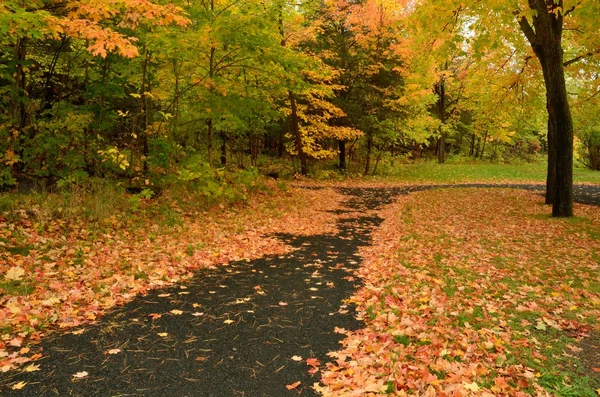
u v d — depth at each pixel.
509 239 9.05
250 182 12.91
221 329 4.34
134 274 5.88
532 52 14.56
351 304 5.17
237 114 12.87
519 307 4.96
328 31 23.38
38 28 6.07
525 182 25.19
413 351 3.81
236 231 9.23
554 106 11.42
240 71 13.01
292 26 20.70
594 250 7.99
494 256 7.57
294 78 12.78
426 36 10.83
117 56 9.97
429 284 5.86
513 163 40.56
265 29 11.02
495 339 4.02
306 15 21.88
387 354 3.68
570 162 11.49
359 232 10.17
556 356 3.78
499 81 16.02
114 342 3.94
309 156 25.89
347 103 23.56
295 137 23.91
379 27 23.28
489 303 5.13
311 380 3.38
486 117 17.23
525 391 3.18
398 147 37.84
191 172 10.95
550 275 6.45
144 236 7.85
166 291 5.45
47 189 8.83
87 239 7.08
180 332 4.23
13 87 8.23
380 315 4.68
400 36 23.58
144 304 4.95
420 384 3.20
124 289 5.35
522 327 4.44
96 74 11.35
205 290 5.55
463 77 29.78
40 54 11.11
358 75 24.06
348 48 23.78
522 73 15.37
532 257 7.54
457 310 4.86
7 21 5.85
